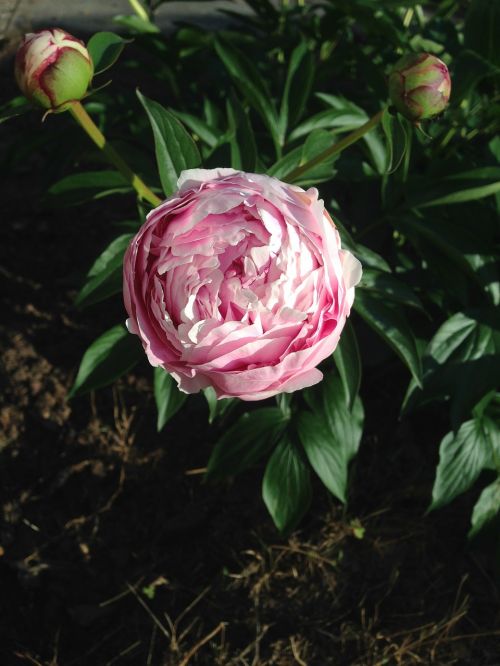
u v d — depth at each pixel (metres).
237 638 0.54
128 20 0.62
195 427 0.61
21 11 0.89
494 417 0.53
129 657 0.54
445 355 0.50
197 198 0.35
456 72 0.53
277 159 0.52
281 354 0.35
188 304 0.35
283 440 0.52
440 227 0.52
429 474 0.60
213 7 0.90
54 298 0.67
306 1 0.87
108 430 0.61
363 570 0.57
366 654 0.54
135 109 0.63
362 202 0.58
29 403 0.62
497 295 0.51
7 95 0.82
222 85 0.65
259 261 0.35
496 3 0.54
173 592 0.56
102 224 0.73
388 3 0.55
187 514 0.59
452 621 0.54
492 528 0.53
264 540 0.58
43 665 0.53
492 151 0.53
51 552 0.57
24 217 0.73
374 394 0.63
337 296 0.36
